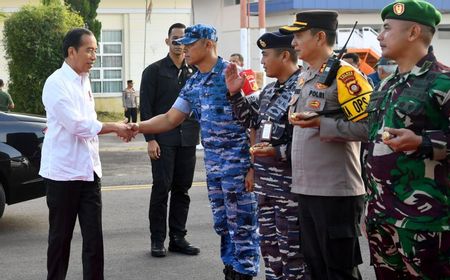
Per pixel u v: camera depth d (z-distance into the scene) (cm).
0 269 636
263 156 461
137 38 2428
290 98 454
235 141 521
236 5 2875
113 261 659
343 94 398
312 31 421
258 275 607
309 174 421
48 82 496
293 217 463
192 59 524
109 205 928
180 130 660
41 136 768
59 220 503
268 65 470
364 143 394
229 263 548
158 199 666
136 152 1543
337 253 419
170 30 663
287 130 456
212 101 521
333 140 402
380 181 344
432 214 332
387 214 343
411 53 342
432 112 332
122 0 2395
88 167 501
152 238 676
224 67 522
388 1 2642
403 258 347
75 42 494
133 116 2186
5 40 2011
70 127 488
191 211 882
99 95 2411
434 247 336
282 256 473
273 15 2700
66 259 514
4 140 751
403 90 339
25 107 1991
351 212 421
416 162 332
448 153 326
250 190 520
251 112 500
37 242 734
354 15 2678
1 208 751
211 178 536
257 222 524
